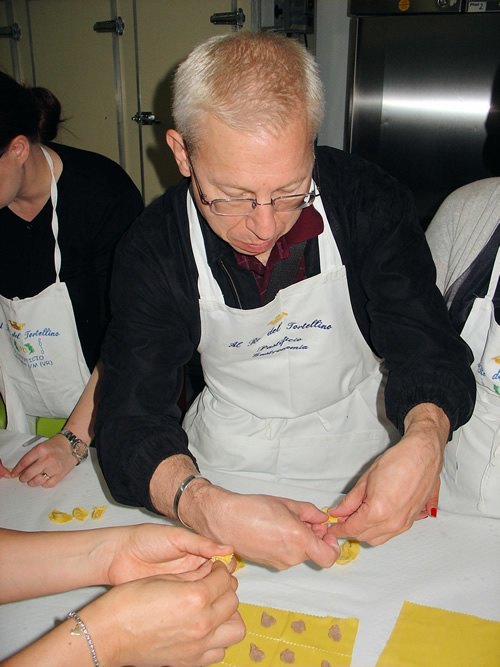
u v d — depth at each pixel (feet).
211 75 2.74
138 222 3.90
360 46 8.71
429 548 3.44
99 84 10.87
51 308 5.05
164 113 10.43
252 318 3.88
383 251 3.73
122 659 2.56
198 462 4.74
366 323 4.18
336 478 4.61
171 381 3.75
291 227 3.47
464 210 4.23
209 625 2.57
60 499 4.02
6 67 11.84
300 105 2.73
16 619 3.14
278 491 3.93
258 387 4.35
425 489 3.15
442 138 8.91
